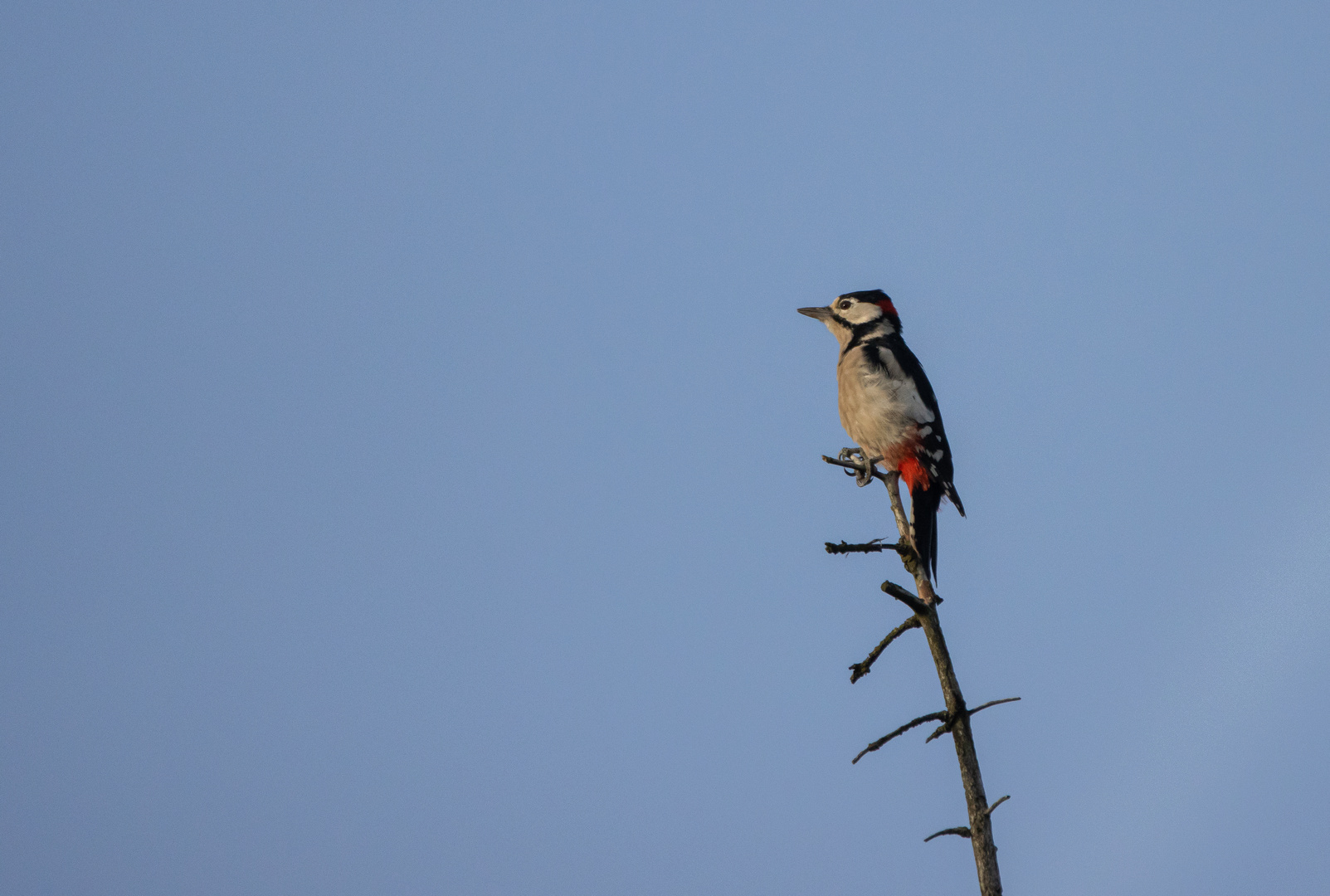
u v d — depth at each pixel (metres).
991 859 8.30
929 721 8.70
